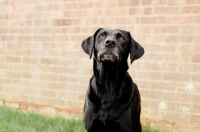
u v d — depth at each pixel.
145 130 5.23
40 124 5.40
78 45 6.14
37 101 6.62
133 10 5.65
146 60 5.57
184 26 5.29
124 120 4.11
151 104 5.55
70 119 5.96
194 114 5.28
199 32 5.20
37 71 6.59
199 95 5.24
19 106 6.81
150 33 5.53
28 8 6.64
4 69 6.96
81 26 6.11
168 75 5.43
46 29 6.46
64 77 6.31
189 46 5.27
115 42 4.01
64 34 6.28
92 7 5.99
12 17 6.83
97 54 4.11
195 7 5.21
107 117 4.10
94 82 4.19
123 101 4.09
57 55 6.36
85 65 6.10
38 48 6.56
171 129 5.43
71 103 6.26
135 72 5.65
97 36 4.25
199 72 5.23
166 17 5.41
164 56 5.44
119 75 4.09
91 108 4.13
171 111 5.43
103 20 5.91
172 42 5.38
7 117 5.77
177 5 5.33
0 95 7.01
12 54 6.87
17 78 6.82
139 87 5.63
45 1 6.45
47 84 6.49
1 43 6.96
